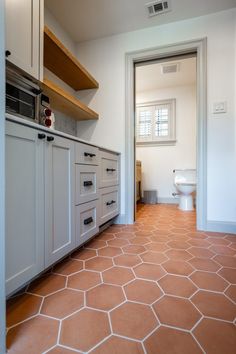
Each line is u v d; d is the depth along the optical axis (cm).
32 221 98
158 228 221
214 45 211
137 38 237
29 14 122
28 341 72
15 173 88
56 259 117
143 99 406
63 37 233
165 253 152
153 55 231
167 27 226
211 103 212
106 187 198
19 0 115
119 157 239
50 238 112
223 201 210
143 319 83
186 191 325
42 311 88
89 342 72
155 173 401
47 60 193
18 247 89
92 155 163
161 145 397
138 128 410
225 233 204
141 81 361
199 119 215
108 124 248
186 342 71
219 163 211
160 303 93
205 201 213
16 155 88
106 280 114
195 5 201
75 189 139
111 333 76
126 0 195
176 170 373
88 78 228
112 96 246
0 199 69
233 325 79
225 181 209
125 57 240
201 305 92
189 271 124
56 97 185
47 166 109
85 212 154
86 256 146
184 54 229
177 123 388
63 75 221
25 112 124
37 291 103
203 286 107
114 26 230
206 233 204
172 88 389
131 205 241
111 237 190
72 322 81
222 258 143
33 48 125
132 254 150
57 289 105
